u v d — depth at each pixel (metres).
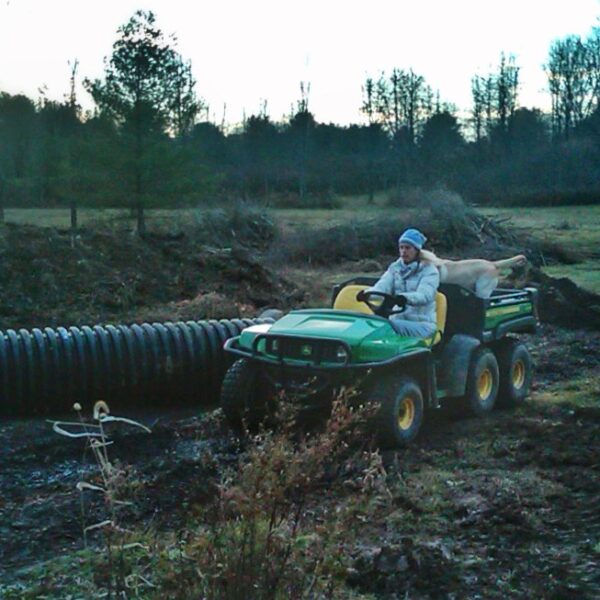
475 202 49.50
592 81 60.91
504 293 9.69
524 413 9.20
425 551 5.29
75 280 16.02
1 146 38.25
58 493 6.88
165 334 10.26
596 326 14.66
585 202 49.25
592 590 4.89
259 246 25.14
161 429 8.73
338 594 4.65
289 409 4.82
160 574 4.20
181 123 25.89
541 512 6.18
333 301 8.95
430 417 8.91
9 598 4.81
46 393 9.80
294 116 56.56
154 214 25.61
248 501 3.89
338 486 6.00
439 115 60.16
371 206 38.03
